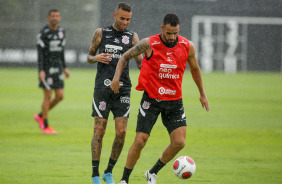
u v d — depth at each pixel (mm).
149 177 19656
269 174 22219
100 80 20641
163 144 30906
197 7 128750
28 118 42812
